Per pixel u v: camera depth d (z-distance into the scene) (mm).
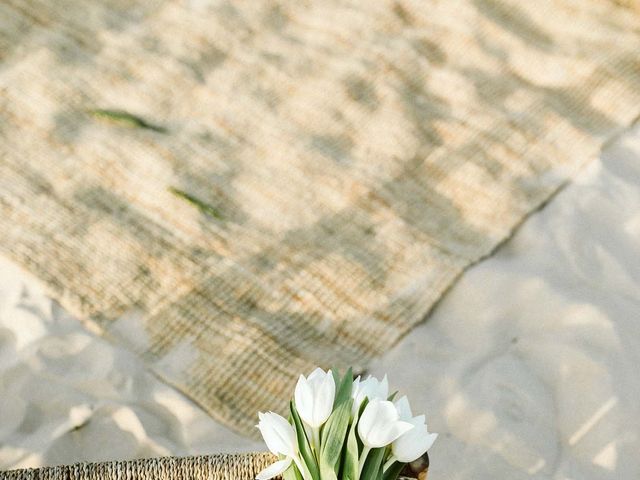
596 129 2240
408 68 2336
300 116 2211
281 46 2361
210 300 1921
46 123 2133
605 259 2025
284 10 2459
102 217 2006
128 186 2059
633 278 2000
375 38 2402
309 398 1227
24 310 1871
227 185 2084
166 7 2422
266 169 2117
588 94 2314
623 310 1946
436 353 1907
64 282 1909
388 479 1291
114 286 1917
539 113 2258
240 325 1896
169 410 1803
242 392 1835
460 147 2186
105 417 1787
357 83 2287
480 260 2021
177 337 1877
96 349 1848
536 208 2100
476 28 2447
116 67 2252
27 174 2051
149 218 2016
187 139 2145
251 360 1858
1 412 1780
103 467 1410
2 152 2076
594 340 1908
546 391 1861
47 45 2271
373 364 1886
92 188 2047
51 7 2359
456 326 1948
